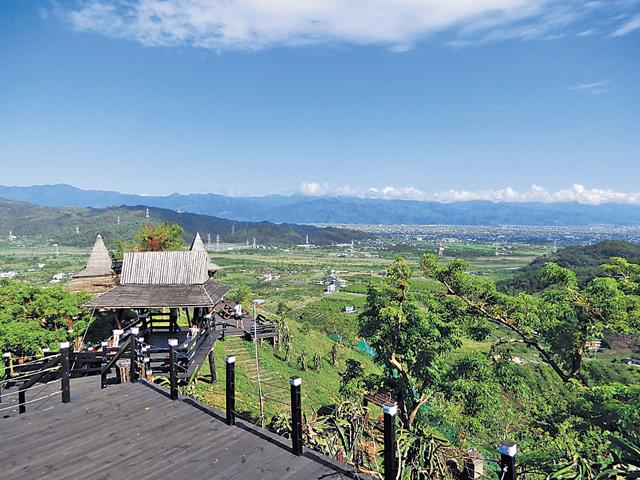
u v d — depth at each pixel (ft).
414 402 60.44
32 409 29.43
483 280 62.95
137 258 63.36
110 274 92.48
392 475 18.10
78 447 23.00
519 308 59.62
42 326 62.64
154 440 23.72
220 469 20.70
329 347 115.14
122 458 21.83
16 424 25.95
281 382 69.77
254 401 57.72
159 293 59.36
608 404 43.55
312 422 31.53
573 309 57.41
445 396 59.82
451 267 64.18
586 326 55.01
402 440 28.45
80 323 65.16
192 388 43.60
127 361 38.34
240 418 27.09
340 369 96.53
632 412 40.88
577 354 57.93
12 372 37.06
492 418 55.42
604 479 27.55
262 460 21.54
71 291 80.69
